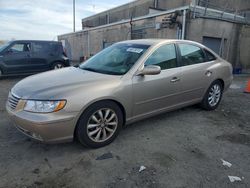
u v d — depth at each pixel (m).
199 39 12.28
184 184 2.65
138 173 2.83
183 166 3.01
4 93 6.85
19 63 9.72
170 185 2.63
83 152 3.29
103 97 3.23
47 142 2.98
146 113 3.89
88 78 3.45
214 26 12.77
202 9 12.42
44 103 2.91
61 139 3.03
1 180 2.66
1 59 9.30
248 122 4.67
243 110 5.47
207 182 2.70
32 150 3.32
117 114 3.50
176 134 3.96
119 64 3.87
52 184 2.62
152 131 4.05
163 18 13.12
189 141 3.72
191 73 4.44
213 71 4.95
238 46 14.27
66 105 2.95
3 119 4.48
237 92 7.64
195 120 4.63
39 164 2.99
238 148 3.55
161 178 2.75
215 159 3.21
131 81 3.55
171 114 4.93
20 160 3.07
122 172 2.85
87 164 3.01
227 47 13.76
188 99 4.59
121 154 3.26
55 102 2.92
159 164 3.04
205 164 3.07
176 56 4.29
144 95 3.73
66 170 2.88
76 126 3.14
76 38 26.25
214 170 2.94
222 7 18.50
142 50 3.96
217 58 5.23
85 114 3.14
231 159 3.22
